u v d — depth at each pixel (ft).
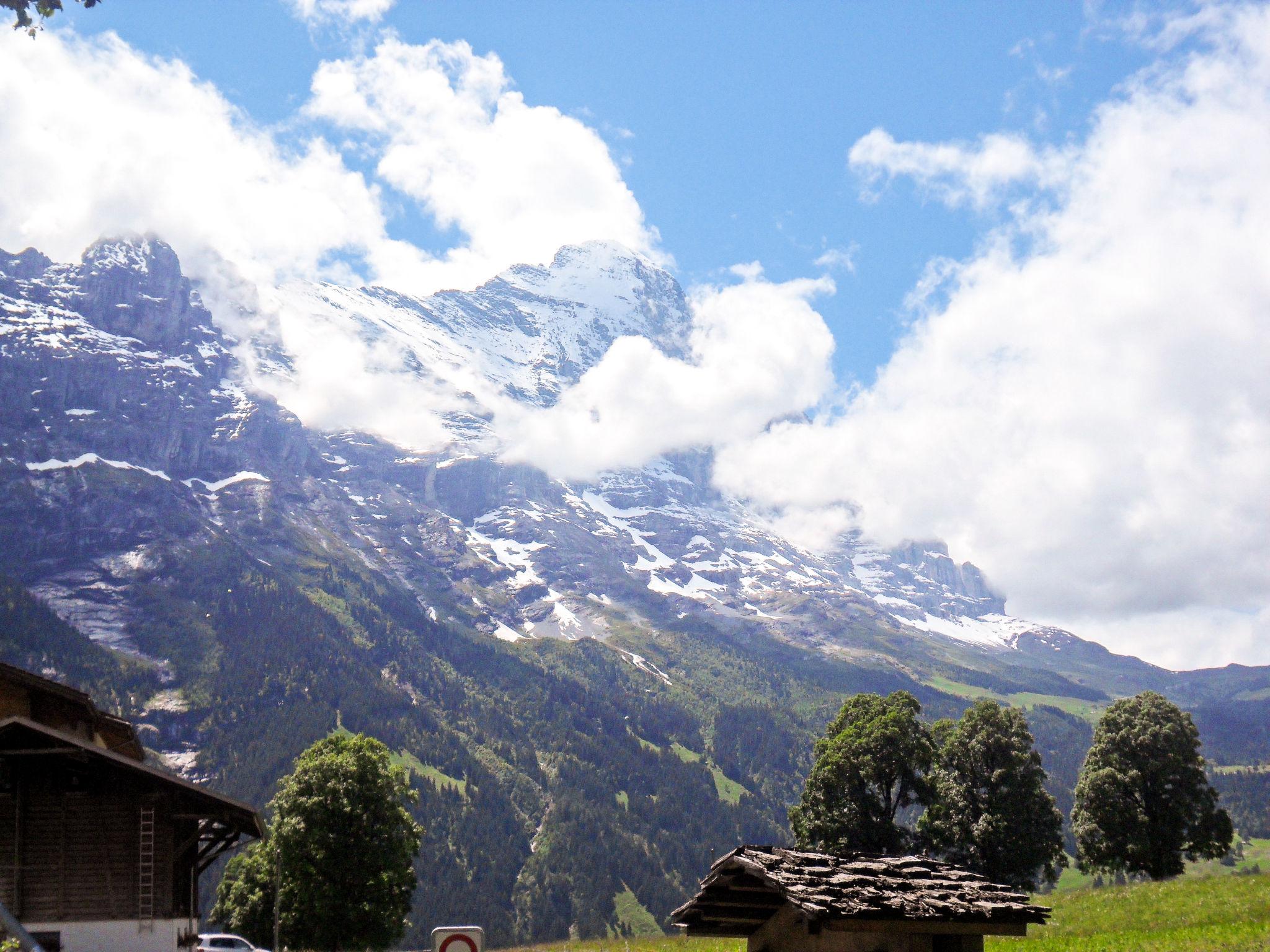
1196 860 303.89
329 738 258.57
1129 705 307.78
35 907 130.41
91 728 178.81
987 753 303.48
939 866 65.57
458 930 50.14
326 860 239.91
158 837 135.33
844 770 298.76
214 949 188.85
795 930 60.54
